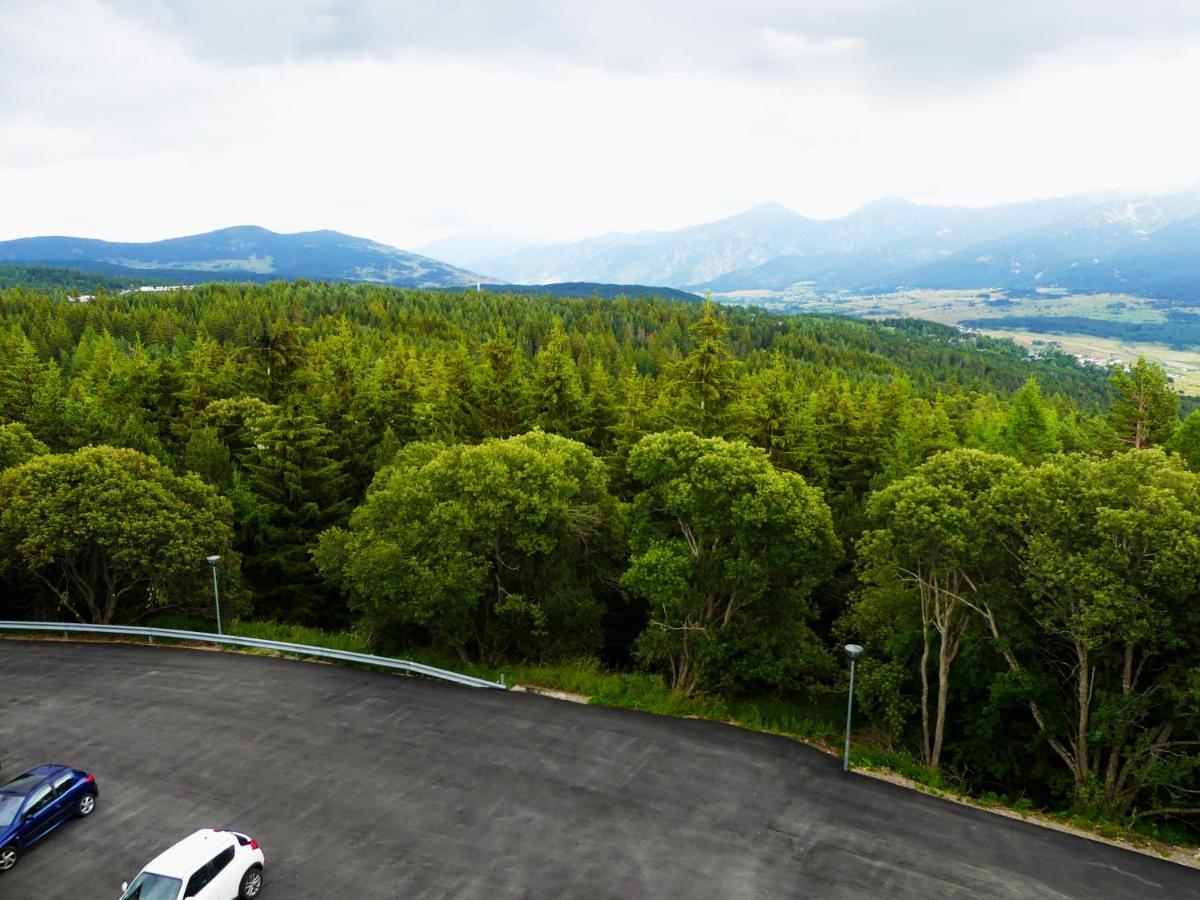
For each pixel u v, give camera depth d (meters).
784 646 26.75
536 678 24.30
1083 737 19.84
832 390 59.31
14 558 28.83
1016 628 21.45
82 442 39.97
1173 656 19.42
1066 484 19.00
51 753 19.02
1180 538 16.52
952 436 50.53
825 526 25.50
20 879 14.36
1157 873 15.11
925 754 23.17
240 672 24.42
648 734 20.31
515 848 15.23
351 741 19.67
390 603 26.16
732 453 25.61
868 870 14.73
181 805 16.75
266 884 14.15
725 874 14.53
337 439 45.25
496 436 49.12
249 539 38.94
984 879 14.56
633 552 28.17
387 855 15.02
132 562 28.77
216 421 44.69
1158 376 43.62
